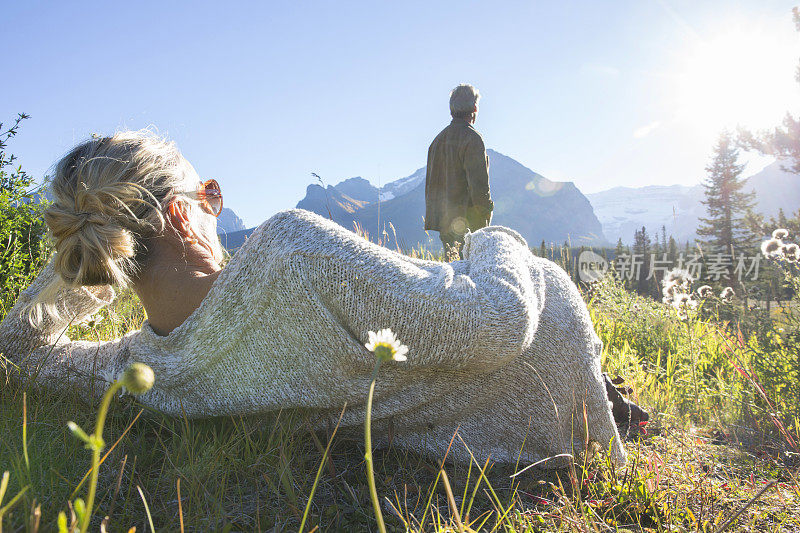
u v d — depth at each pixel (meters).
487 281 1.56
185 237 1.70
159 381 1.71
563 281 1.89
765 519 1.80
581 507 1.67
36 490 1.31
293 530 1.43
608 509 1.75
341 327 1.47
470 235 1.99
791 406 3.10
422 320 1.43
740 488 2.04
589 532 1.59
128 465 1.59
